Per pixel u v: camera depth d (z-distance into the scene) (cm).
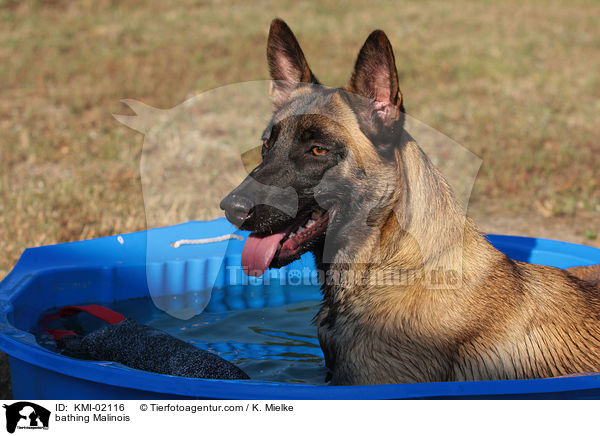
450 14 2238
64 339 373
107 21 1895
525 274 338
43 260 443
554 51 1727
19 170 809
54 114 1077
